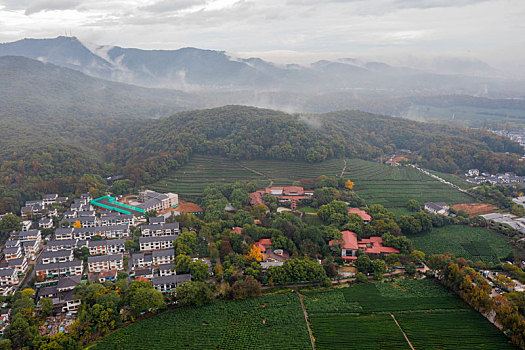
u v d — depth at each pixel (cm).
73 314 16750
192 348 14812
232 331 15775
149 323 16275
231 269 19738
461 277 18450
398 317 16750
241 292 17988
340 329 15988
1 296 18000
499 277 18725
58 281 18825
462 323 16250
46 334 15425
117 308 16650
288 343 15112
